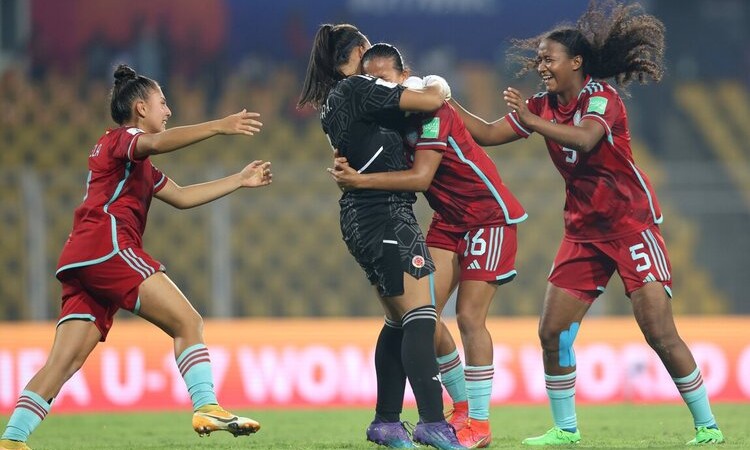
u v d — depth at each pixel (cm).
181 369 1570
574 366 1861
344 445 1814
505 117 1869
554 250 4444
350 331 3038
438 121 1616
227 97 4919
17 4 4884
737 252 4622
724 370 3033
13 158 4703
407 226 1599
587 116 1712
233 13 5000
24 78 4853
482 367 1738
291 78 4988
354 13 5069
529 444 1833
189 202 1753
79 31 4903
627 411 2683
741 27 5253
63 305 1633
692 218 4631
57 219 4153
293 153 4819
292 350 2998
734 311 4597
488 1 5119
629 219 1775
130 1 4941
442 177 1739
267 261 4406
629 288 1786
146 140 1559
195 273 4241
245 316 4350
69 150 4759
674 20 5212
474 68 5088
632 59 1833
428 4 5084
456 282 1795
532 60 1933
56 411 2844
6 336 2903
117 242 1577
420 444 1625
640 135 5050
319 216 4466
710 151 5069
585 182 1784
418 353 1564
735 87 5184
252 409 2884
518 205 1777
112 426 2388
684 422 2350
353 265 4431
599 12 1845
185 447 1841
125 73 1688
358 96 1588
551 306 1831
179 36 4956
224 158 4769
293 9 5038
